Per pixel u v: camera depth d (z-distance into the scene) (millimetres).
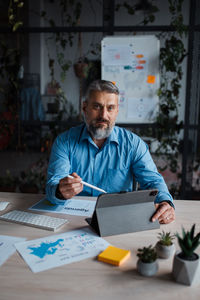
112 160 1508
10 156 4453
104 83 1391
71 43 2467
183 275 690
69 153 1499
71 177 1066
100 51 2336
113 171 1504
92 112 1389
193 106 2346
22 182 2770
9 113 2551
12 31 2285
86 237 930
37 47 4680
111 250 831
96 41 2457
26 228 999
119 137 1530
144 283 700
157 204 1121
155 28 2205
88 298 642
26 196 1363
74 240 909
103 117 1374
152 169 1493
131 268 763
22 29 2268
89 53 2453
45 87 4723
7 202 1243
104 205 961
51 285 688
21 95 2555
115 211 977
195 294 660
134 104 2326
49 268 756
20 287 680
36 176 2734
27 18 4234
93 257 813
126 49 2246
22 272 738
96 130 1401
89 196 1479
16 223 1042
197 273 702
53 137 2598
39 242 895
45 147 2693
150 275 725
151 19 2320
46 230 982
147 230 988
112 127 1433
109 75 2303
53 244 881
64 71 2604
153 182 1404
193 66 2260
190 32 2193
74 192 1075
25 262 783
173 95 2371
